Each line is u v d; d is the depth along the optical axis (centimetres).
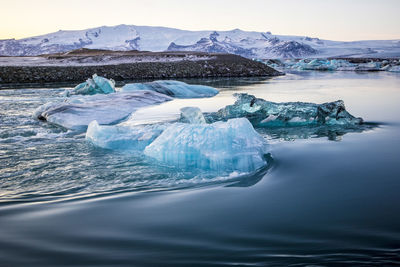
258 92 1449
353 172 390
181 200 319
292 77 2617
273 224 262
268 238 239
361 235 241
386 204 296
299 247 226
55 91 1622
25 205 317
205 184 366
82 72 2569
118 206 308
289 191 335
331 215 277
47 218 284
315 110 703
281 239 237
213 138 449
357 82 1914
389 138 558
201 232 251
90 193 349
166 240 240
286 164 428
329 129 646
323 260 209
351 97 1168
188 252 222
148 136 545
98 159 480
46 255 223
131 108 957
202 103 1101
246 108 772
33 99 1270
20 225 270
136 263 210
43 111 855
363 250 220
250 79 2475
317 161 438
